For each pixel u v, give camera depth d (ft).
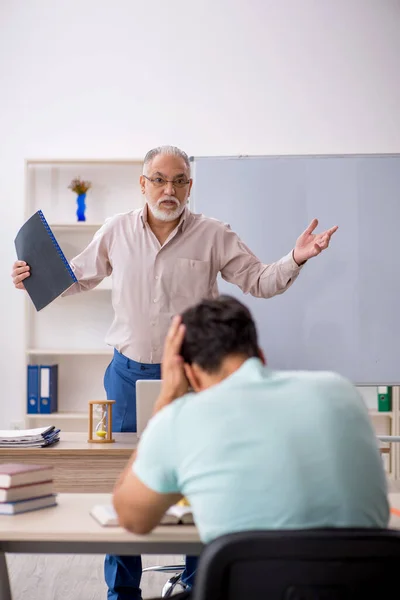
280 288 10.47
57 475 8.11
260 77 17.42
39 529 5.18
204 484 4.44
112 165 17.51
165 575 11.53
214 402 4.52
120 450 8.11
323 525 4.33
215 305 4.86
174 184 10.39
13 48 17.56
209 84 17.43
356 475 4.43
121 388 10.61
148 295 10.63
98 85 17.56
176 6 17.46
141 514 4.83
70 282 9.37
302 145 17.37
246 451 4.40
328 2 17.31
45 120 17.54
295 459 4.35
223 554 3.89
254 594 3.90
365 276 13.53
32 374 16.72
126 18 17.49
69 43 17.54
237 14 17.42
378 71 17.31
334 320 13.50
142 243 10.73
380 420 17.12
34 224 9.48
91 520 5.46
